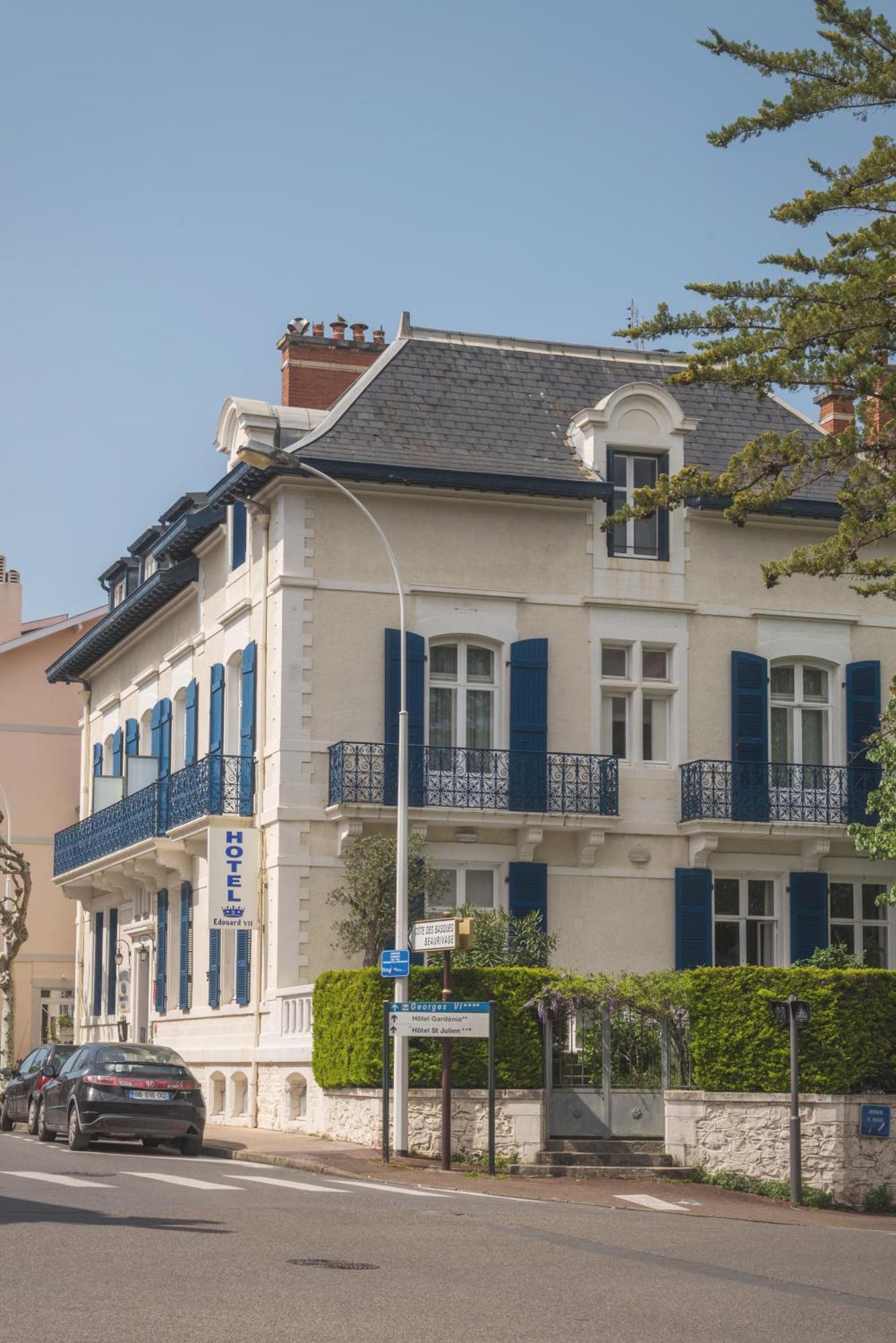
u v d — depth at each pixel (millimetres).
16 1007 53375
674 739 33500
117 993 42656
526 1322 11234
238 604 33938
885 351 23172
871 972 24469
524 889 32094
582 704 33094
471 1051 24703
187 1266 12773
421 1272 13219
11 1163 22297
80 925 47000
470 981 24875
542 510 33312
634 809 33125
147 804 37438
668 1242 16453
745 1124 24203
